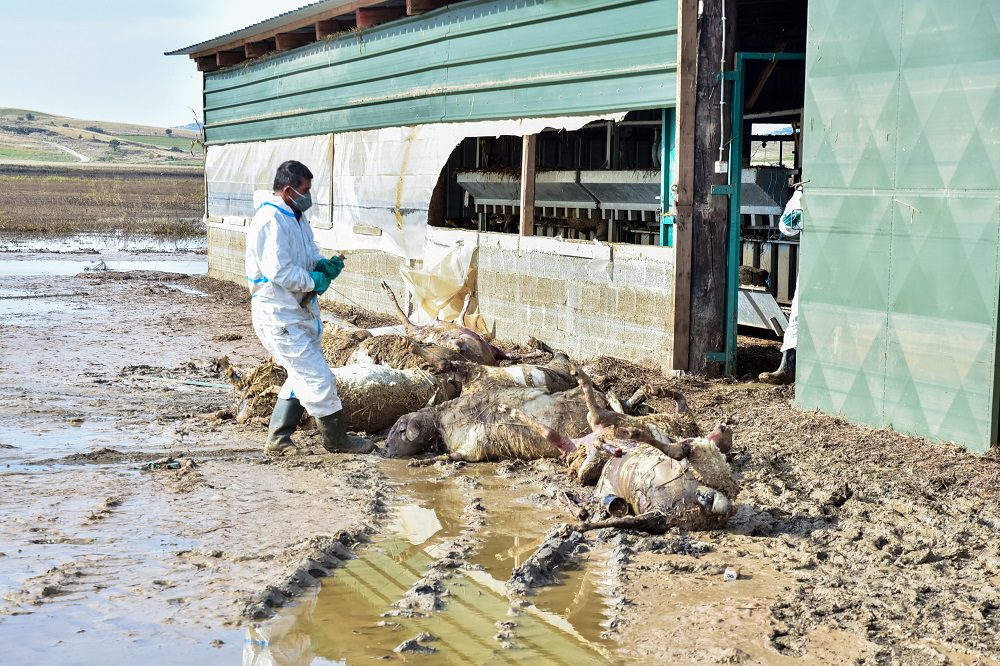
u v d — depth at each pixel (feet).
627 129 56.24
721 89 36.37
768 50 51.29
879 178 30.07
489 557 21.40
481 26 47.57
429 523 23.62
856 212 30.89
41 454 29.07
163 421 33.37
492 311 49.19
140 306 65.87
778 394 35.60
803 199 32.83
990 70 26.66
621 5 39.27
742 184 44.57
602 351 41.91
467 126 49.47
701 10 36.09
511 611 18.58
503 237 47.91
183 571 20.15
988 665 16.37
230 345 50.34
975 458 27.07
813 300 32.73
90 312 62.44
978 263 27.22
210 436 31.60
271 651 16.75
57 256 105.81
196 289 77.61
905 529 22.58
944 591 19.31
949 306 28.14
